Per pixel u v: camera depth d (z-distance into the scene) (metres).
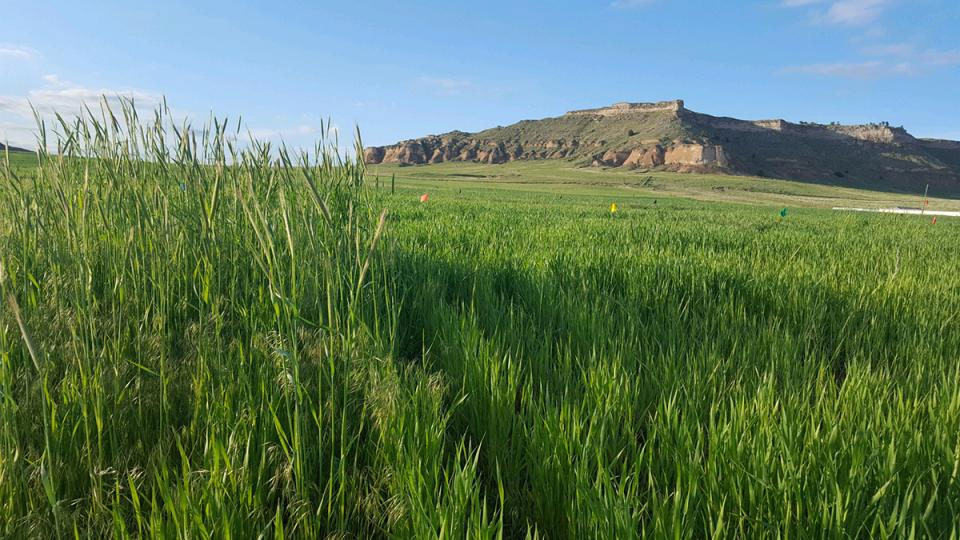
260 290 2.90
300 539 1.72
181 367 2.57
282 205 2.12
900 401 2.43
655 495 1.75
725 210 31.31
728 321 4.14
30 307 2.85
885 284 5.27
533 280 4.75
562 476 1.94
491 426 2.32
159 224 3.13
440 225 9.50
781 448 2.00
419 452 1.98
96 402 1.89
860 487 1.78
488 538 1.57
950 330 4.01
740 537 1.72
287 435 2.12
